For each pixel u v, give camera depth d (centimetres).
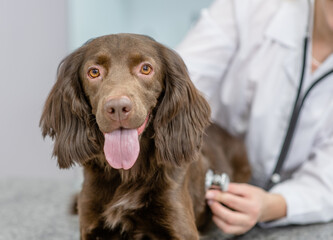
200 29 264
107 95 150
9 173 440
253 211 199
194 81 251
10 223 239
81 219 182
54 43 416
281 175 264
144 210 177
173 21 512
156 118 174
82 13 423
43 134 185
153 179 177
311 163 245
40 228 230
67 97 174
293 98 243
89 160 181
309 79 242
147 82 165
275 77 247
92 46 171
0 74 422
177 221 175
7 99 428
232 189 204
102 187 180
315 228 224
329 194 227
